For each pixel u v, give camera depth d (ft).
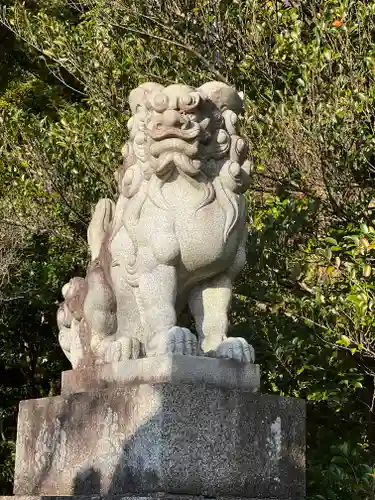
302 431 11.04
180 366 10.30
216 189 11.21
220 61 21.22
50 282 25.41
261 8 19.97
